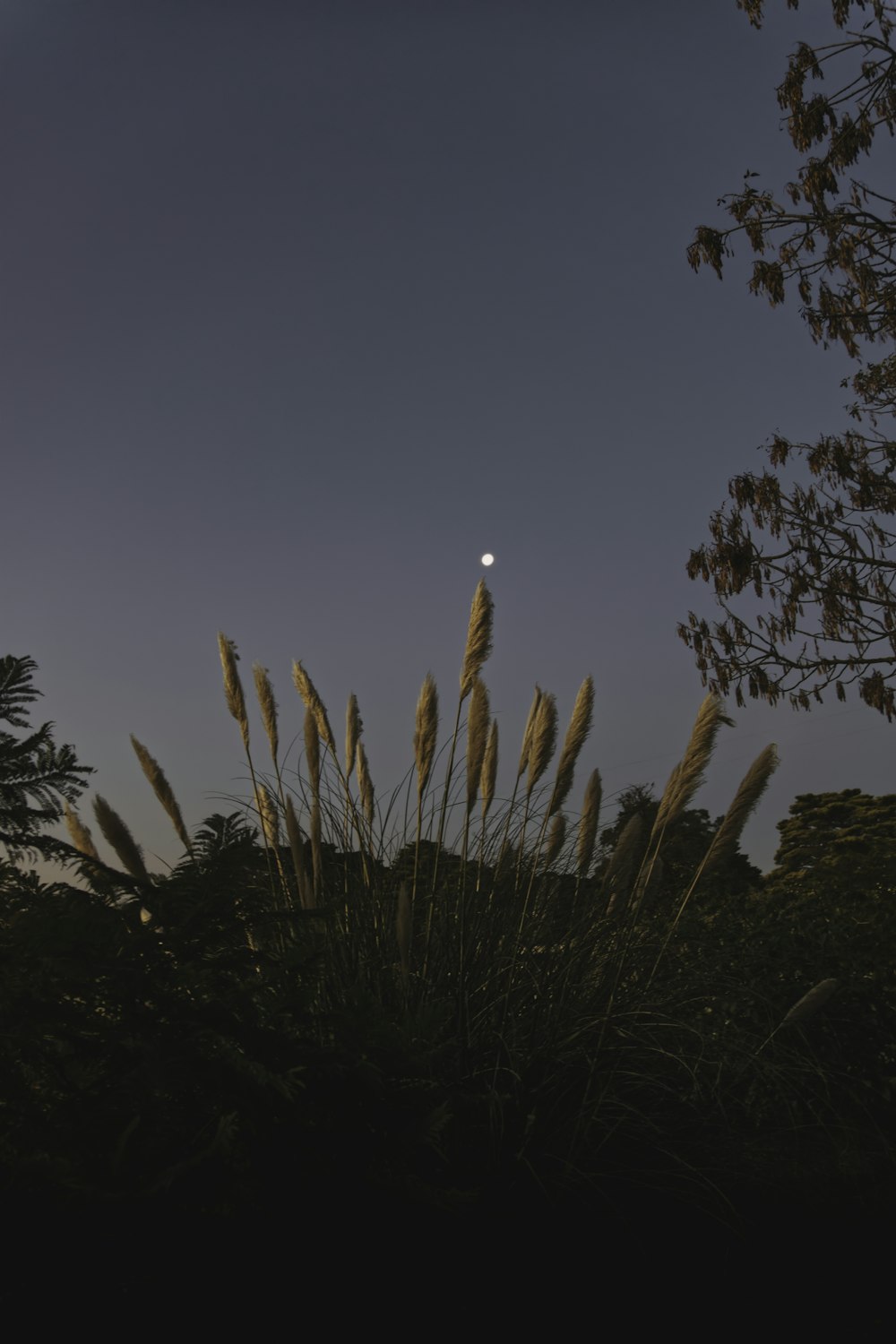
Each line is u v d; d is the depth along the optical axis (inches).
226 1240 71.1
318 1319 73.0
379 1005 89.2
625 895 140.9
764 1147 117.0
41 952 69.5
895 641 374.6
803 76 371.2
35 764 68.9
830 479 392.5
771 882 371.9
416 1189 73.2
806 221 390.6
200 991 78.0
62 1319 63.3
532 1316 82.9
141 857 105.5
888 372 423.8
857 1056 143.0
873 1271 97.3
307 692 154.2
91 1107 67.7
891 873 250.8
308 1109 74.0
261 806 145.6
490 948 132.0
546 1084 112.0
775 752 138.5
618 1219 97.4
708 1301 90.9
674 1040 128.0
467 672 151.8
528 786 149.6
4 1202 61.6
